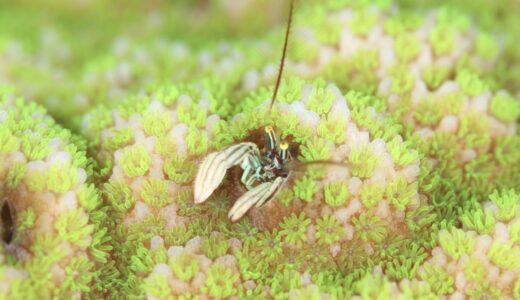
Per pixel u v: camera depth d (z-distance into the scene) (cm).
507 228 6
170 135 6
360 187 6
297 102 6
